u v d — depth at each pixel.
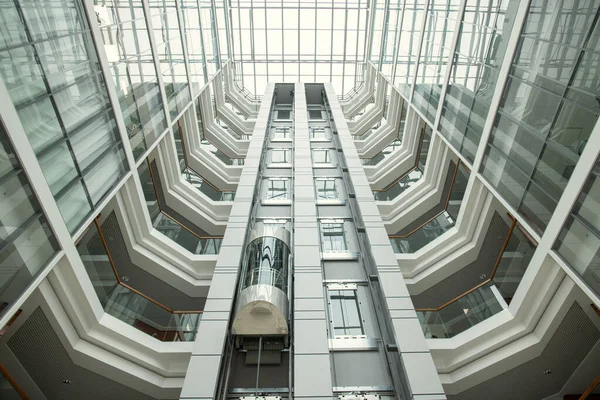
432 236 13.19
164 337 9.89
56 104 7.05
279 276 8.73
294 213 11.11
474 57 10.70
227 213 15.52
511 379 8.59
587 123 6.12
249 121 25.16
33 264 6.23
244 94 29.55
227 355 7.60
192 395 6.57
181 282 12.32
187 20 16.84
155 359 9.09
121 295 10.20
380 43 23.88
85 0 8.31
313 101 26.56
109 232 10.28
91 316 8.15
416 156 17.52
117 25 9.97
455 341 9.13
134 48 11.05
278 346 7.96
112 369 8.27
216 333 7.66
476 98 10.48
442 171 14.05
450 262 11.51
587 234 6.10
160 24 13.38
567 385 8.39
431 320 10.03
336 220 11.55
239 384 7.44
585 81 6.18
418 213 14.73
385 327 7.89
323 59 30.64
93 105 8.53
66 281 7.46
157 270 11.78
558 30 6.99
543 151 7.34
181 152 16.97
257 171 13.37
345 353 7.66
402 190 16.81
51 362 7.69
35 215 6.30
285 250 9.67
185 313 11.05
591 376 8.09
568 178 6.60
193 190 15.33
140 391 8.81
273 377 7.53
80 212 7.80
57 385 8.02
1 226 5.47
